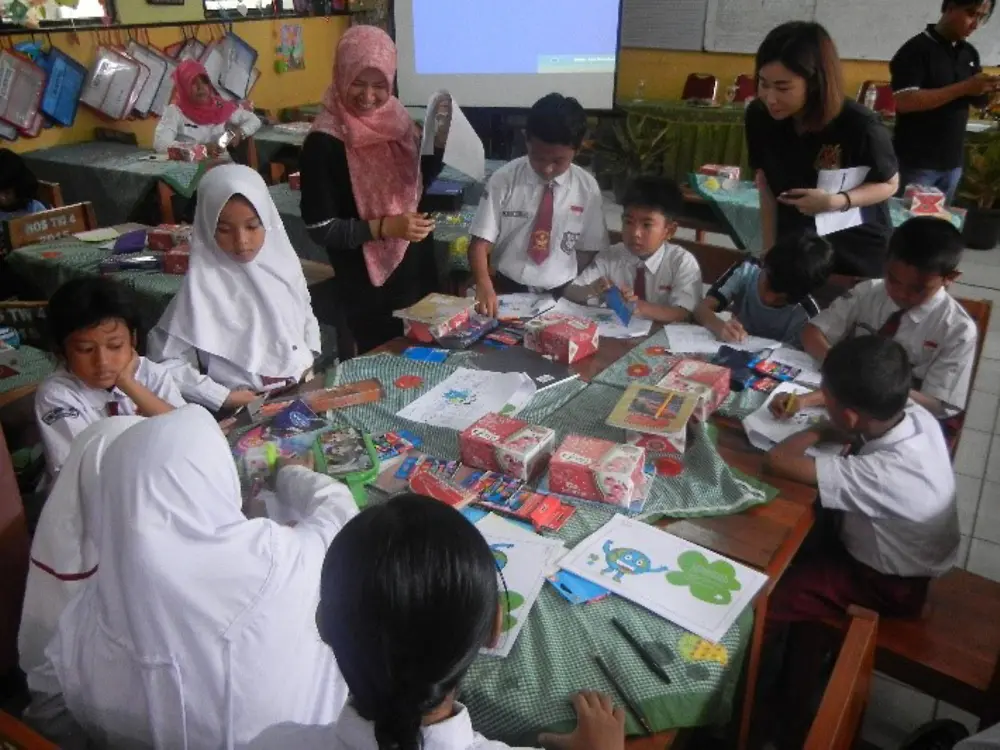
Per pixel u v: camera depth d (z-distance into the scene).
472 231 2.35
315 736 0.78
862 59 5.41
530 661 1.00
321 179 2.14
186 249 2.73
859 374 1.37
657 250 2.20
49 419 1.57
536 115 2.06
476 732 0.90
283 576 0.99
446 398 1.68
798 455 1.44
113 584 0.96
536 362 1.85
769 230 2.38
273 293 1.95
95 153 4.51
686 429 1.52
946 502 1.45
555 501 1.32
